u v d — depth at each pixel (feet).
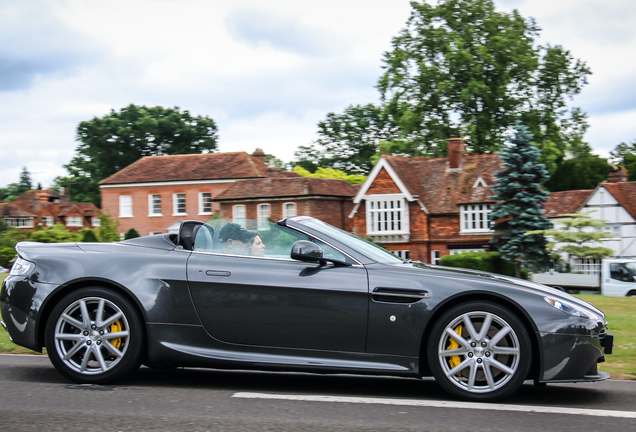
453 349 14.29
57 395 14.30
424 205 126.82
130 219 165.27
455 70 140.05
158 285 15.38
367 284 14.71
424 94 144.36
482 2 143.64
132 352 15.21
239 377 17.12
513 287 14.46
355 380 16.98
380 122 235.40
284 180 142.00
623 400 14.75
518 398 14.78
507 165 106.22
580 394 15.40
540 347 13.92
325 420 12.40
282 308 14.90
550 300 14.25
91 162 242.58
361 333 14.61
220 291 15.21
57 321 15.40
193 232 16.44
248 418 12.46
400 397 14.69
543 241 102.89
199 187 160.45
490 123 140.87
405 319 14.43
